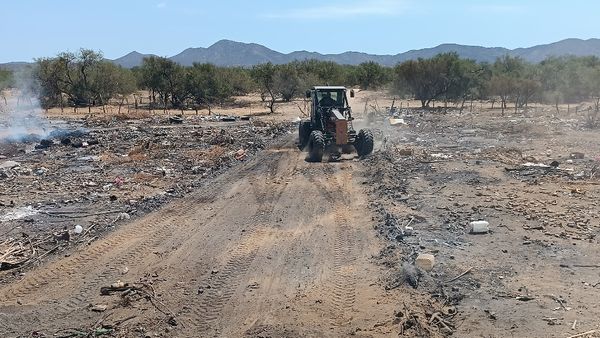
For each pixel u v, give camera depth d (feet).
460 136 83.51
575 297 26.68
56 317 26.45
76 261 33.50
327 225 39.52
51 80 162.61
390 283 28.76
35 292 29.35
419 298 27.07
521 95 139.95
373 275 30.19
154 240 37.14
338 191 49.37
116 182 54.60
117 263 33.09
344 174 56.39
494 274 29.63
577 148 70.13
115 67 171.32
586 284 28.19
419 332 23.91
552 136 80.94
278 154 69.92
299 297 28.07
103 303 27.84
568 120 101.30
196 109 137.28
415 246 33.76
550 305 25.95
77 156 70.90
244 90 198.29
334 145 66.13
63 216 43.09
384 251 33.14
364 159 64.28
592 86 151.12
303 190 50.08
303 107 151.23
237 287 29.48
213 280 30.42
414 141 78.64
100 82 166.40
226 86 167.94
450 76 139.95
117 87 168.86
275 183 53.21
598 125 91.76
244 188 51.52
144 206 45.24
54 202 47.29
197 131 93.71
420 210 41.98
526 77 155.43
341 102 70.23
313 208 44.09
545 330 23.65
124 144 80.79
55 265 32.94
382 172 54.08
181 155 70.18
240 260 33.24
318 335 24.21
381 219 39.68
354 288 28.78
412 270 29.30
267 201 46.62
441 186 49.34
